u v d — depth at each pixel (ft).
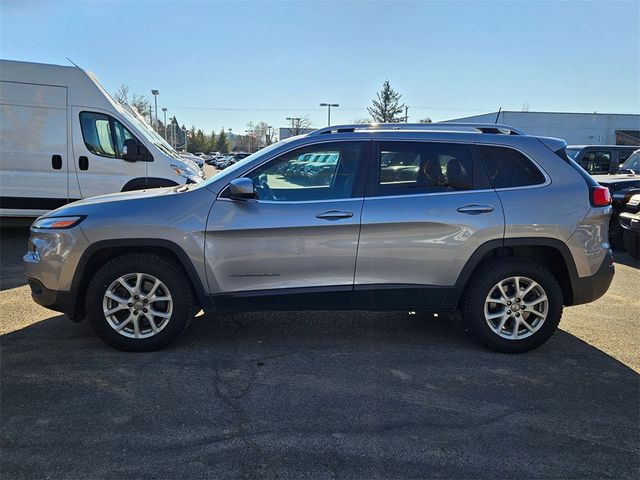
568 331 15.85
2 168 26.63
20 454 9.02
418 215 13.17
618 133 155.74
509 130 14.40
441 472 8.75
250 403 10.98
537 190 13.55
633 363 13.41
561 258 13.84
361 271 13.33
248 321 16.25
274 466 8.84
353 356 13.61
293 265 13.24
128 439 9.54
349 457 9.12
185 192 13.43
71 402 10.85
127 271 13.10
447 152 13.69
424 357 13.61
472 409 10.88
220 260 13.14
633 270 25.14
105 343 14.05
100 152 27.50
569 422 10.43
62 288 13.21
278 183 13.51
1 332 14.87
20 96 26.48
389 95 220.23
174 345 14.12
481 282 13.53
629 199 28.86
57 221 13.20
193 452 9.18
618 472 8.83
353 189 13.42
